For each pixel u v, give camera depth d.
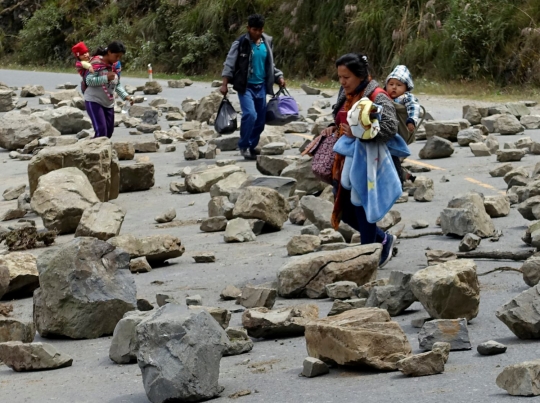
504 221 10.60
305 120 22.16
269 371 5.87
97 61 16.61
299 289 7.91
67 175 12.45
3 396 5.84
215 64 40.53
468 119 19.73
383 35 33.34
